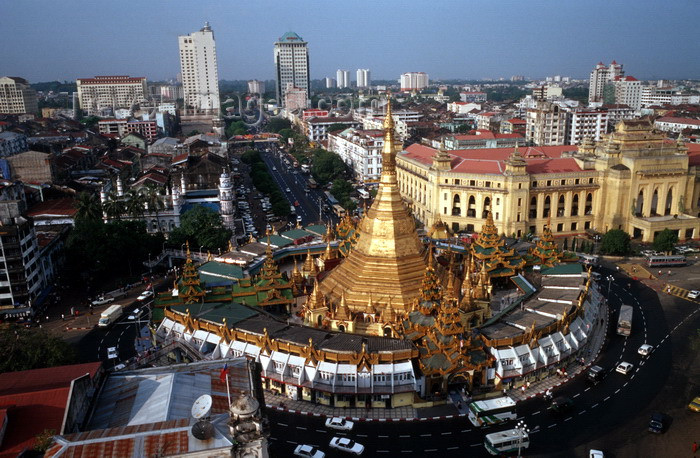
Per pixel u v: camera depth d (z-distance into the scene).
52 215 179.62
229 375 71.88
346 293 111.44
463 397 92.81
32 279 132.25
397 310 106.56
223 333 101.25
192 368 73.50
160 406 62.88
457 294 116.06
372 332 104.19
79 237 148.38
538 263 137.00
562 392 94.62
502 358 94.56
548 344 99.50
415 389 89.31
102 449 51.03
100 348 113.00
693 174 197.50
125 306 133.75
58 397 63.53
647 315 126.19
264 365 94.94
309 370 91.88
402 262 110.69
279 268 148.00
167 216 180.38
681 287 143.62
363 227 114.81
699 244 182.75
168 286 145.75
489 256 133.62
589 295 122.94
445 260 132.62
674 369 101.81
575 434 83.12
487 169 197.38
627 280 149.62
